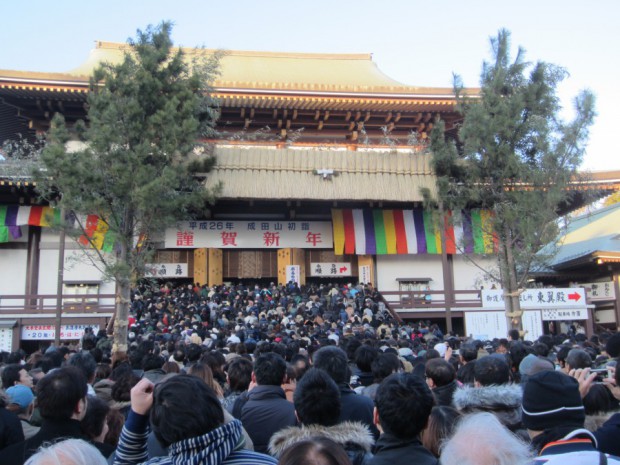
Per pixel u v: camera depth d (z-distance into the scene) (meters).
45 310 32.00
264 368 6.59
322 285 37.03
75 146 32.78
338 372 6.51
